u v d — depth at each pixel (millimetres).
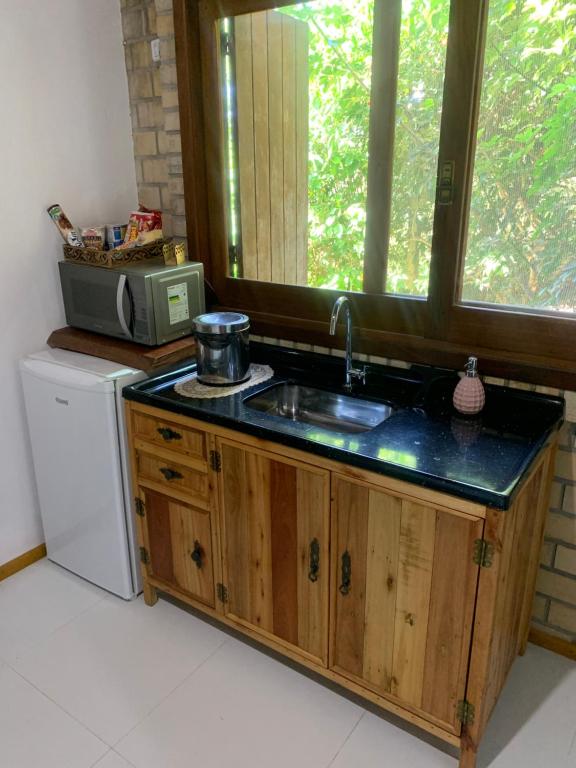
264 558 1813
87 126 2350
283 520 1724
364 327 2100
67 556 2396
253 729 1745
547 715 1768
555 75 1604
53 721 1771
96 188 2430
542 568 1929
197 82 2246
